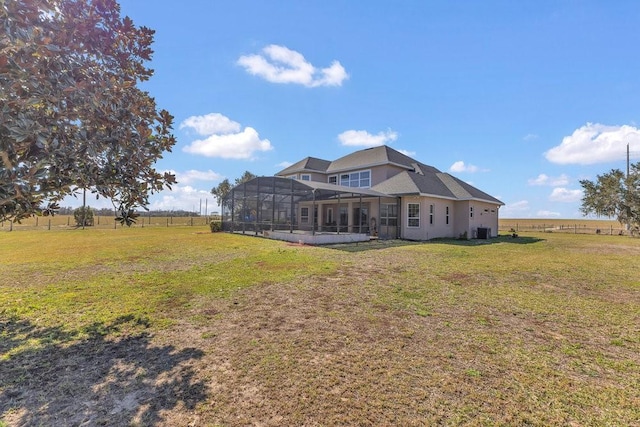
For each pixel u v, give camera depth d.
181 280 7.21
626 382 3.06
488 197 23.14
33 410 2.55
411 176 20.14
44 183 2.71
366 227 20.27
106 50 3.19
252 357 3.52
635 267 9.31
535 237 23.20
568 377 3.15
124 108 3.26
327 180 26.45
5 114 2.32
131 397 2.75
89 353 3.61
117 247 13.48
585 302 5.71
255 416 2.50
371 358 3.52
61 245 14.28
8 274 7.83
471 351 3.71
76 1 2.92
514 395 2.83
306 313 5.02
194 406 2.62
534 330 4.39
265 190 20.22
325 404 2.67
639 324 4.64
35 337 4.05
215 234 21.08
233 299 5.75
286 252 11.95
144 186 3.57
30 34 2.43
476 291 6.41
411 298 5.88
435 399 2.75
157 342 3.92
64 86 2.69
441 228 19.75
